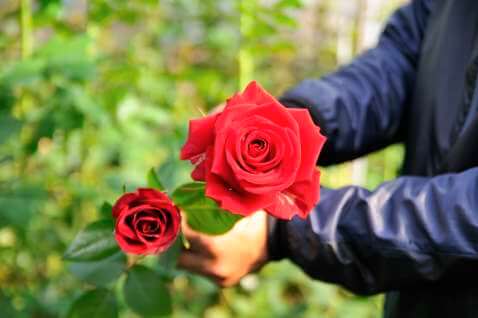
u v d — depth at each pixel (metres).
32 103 1.50
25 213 1.17
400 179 0.86
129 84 1.53
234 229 0.86
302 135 0.73
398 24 1.11
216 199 0.71
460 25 0.97
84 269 0.96
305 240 0.85
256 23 1.35
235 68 2.18
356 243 0.84
